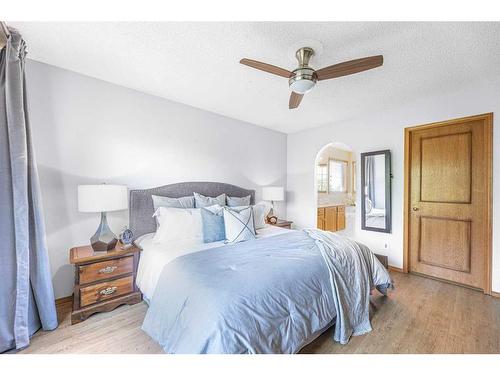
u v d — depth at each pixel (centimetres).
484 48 179
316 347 160
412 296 238
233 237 234
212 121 344
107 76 236
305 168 443
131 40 176
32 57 202
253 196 396
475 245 256
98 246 205
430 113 282
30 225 176
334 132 393
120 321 190
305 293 148
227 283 132
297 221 457
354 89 257
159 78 239
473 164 257
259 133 417
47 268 179
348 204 623
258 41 175
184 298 134
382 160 325
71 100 226
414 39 169
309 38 170
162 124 290
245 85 254
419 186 298
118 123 255
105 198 201
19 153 163
